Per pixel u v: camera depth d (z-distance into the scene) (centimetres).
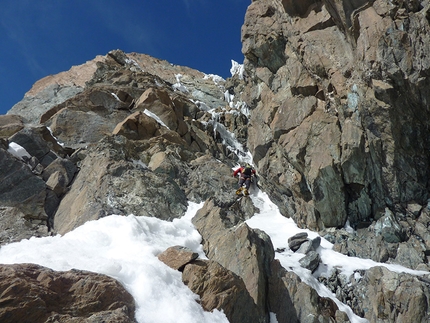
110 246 898
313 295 868
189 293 748
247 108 2030
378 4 1041
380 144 1074
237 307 774
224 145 1848
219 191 1359
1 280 600
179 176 1388
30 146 1340
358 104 1095
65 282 656
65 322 595
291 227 1232
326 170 1116
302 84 1305
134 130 1540
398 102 1012
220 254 942
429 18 953
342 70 1165
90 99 1697
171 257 837
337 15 1146
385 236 1056
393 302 867
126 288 698
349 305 920
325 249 1072
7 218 1069
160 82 2219
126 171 1241
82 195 1179
